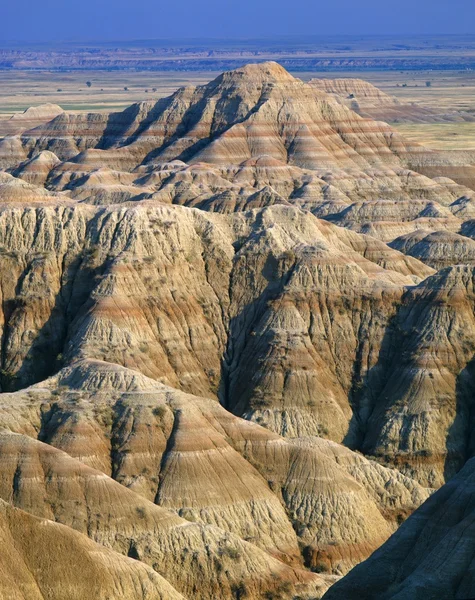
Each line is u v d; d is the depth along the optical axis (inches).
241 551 5861.2
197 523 5959.6
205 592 5718.5
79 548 5211.6
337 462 6855.3
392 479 6855.3
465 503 5344.5
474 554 5044.3
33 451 6107.3
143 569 5329.7
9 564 5049.2
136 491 6304.1
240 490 6363.2
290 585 5836.6
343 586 5216.5
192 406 6707.7
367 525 6461.6
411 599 4940.9
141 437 6525.6
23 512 5221.5
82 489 5979.3
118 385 6815.9
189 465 6387.8
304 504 6446.9
